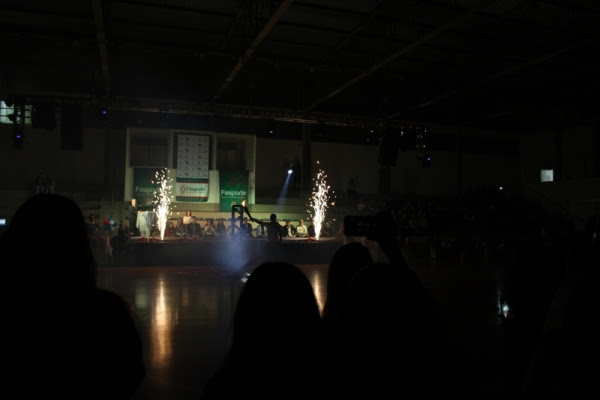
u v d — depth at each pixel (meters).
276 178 24.47
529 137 28.83
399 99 21.94
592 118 23.25
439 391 1.45
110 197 21.02
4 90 19.62
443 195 27.64
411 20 13.73
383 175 26.19
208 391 1.42
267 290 1.42
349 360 1.49
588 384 1.24
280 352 1.37
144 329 6.84
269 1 12.27
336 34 14.98
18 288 1.33
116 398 1.34
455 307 8.74
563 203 23.77
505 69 17.03
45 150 21.02
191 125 22.50
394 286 1.53
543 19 13.63
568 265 1.47
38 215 1.42
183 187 21.02
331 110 23.83
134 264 15.33
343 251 2.24
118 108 17.14
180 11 13.51
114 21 14.10
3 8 13.19
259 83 20.67
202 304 8.90
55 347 1.29
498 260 19.28
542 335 1.40
